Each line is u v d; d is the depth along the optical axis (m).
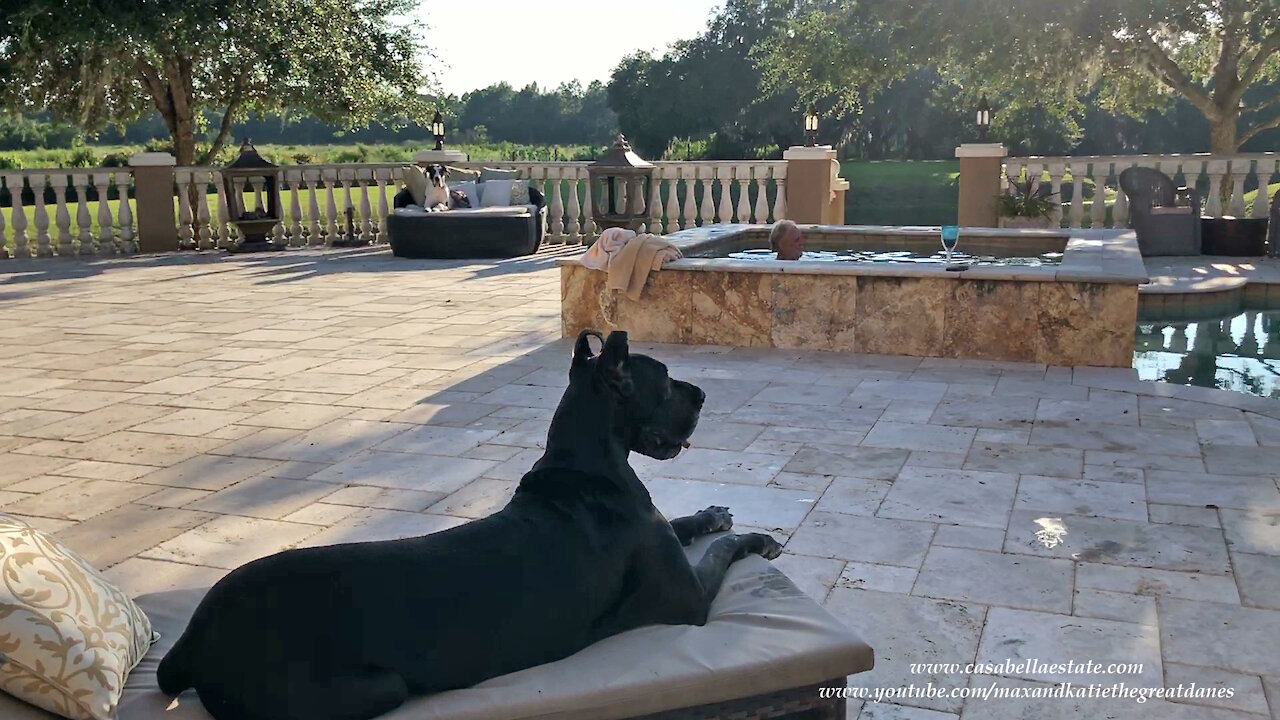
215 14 16.17
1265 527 4.06
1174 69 17.50
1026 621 3.33
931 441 5.30
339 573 2.13
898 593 3.56
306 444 5.46
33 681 2.03
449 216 13.62
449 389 6.60
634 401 2.54
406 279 11.88
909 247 10.34
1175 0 16.16
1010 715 2.82
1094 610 3.40
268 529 4.28
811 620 2.52
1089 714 2.81
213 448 5.43
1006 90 19.69
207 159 20.50
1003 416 5.75
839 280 7.44
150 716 2.14
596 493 2.48
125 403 6.40
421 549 2.23
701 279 7.78
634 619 2.49
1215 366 7.40
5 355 7.92
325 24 18.34
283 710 2.04
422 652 2.14
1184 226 11.92
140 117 20.52
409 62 20.64
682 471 4.90
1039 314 7.04
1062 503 4.38
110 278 12.27
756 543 3.02
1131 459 4.95
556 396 6.38
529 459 5.14
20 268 13.32
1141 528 4.08
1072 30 16.69
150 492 4.76
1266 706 2.81
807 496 4.52
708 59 54.69
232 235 15.71
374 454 5.27
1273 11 15.59
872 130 49.31
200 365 7.46
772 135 54.19
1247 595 3.47
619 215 12.46
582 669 2.29
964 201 13.95
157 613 2.69
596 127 82.38
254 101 20.22
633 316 8.02
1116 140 40.38
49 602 2.11
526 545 2.32
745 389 6.46
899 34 18.33
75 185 14.66
